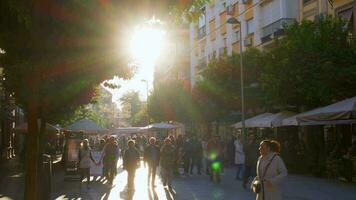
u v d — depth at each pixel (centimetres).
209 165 2234
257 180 849
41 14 580
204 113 3925
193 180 2209
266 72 2619
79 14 582
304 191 1656
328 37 2391
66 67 683
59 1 571
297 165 2347
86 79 738
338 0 2809
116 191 1795
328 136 2819
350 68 2247
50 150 3253
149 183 1941
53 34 607
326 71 2264
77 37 614
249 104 3462
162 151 1884
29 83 681
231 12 4456
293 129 3225
